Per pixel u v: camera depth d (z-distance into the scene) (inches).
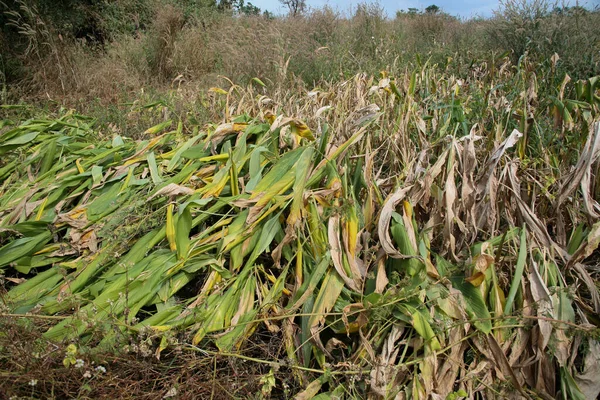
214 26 333.1
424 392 71.7
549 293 77.0
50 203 110.5
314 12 306.5
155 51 309.6
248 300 85.7
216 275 88.3
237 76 251.1
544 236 85.1
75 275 93.2
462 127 126.4
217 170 109.2
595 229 79.4
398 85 179.8
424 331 73.7
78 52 277.7
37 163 131.7
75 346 69.3
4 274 99.8
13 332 73.7
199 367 77.8
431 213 94.2
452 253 85.7
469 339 77.1
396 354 75.7
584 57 204.5
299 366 78.0
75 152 129.4
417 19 417.7
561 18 229.1
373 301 78.2
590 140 86.0
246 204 94.0
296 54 248.7
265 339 87.4
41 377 68.4
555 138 120.7
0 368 71.4
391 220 90.0
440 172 100.0
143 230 97.5
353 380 71.4
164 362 79.4
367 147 98.2
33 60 262.1
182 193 99.6
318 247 87.0
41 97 240.7
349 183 101.1
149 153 117.6
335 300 79.9
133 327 77.3
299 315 79.0
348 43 272.2
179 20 317.4
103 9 343.6
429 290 79.0
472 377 73.4
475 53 243.8
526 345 76.4
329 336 82.7
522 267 78.1
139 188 108.2
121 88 257.6
